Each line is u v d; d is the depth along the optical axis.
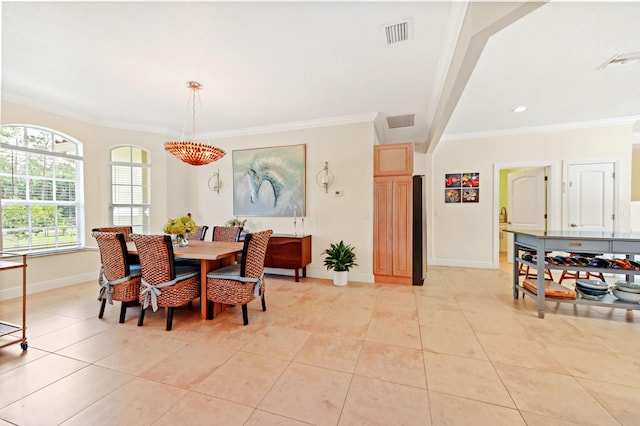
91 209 4.14
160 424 1.39
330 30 2.17
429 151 5.14
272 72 2.85
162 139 4.80
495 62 2.61
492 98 3.45
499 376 1.79
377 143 4.68
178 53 2.49
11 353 2.05
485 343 2.22
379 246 4.12
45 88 3.22
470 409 1.49
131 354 2.05
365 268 4.19
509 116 4.12
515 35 2.19
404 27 2.13
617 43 2.30
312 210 4.49
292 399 1.58
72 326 2.54
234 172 4.95
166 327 2.49
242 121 4.46
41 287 3.55
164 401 1.55
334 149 4.36
